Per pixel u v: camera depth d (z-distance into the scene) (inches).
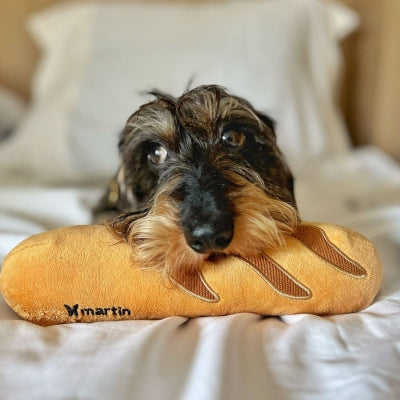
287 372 9.9
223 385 8.8
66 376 9.4
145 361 9.8
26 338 11.1
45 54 37.9
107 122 29.8
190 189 13.3
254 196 13.2
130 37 32.0
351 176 28.5
